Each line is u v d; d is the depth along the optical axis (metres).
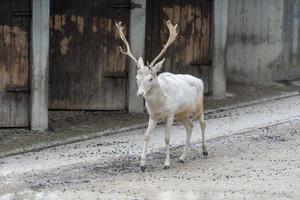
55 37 29.81
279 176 21.86
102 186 20.92
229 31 36.22
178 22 32.28
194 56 32.84
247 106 32.31
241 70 36.12
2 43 27.42
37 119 27.72
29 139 26.64
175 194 20.06
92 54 30.12
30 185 21.14
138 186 20.89
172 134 27.67
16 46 27.53
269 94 34.22
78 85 30.17
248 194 20.06
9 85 27.61
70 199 19.66
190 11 32.44
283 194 20.09
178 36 32.34
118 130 28.06
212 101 32.56
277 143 26.20
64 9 29.75
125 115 30.16
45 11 27.45
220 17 32.88
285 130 28.11
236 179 21.61
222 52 33.12
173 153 24.95
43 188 20.81
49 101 30.08
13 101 27.73
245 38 36.06
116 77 30.31
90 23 29.95
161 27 31.94
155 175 22.19
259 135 27.38
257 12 35.78
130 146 25.97
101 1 29.95
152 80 22.31
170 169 22.89
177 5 32.19
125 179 21.75
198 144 26.09
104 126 28.48
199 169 22.83
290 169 22.67
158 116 23.05
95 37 30.06
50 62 29.91
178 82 23.47
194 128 28.45
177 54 32.41
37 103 27.66
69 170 22.89
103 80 30.31
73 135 27.23
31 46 27.56
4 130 27.73
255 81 36.09
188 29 32.53
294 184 21.05
